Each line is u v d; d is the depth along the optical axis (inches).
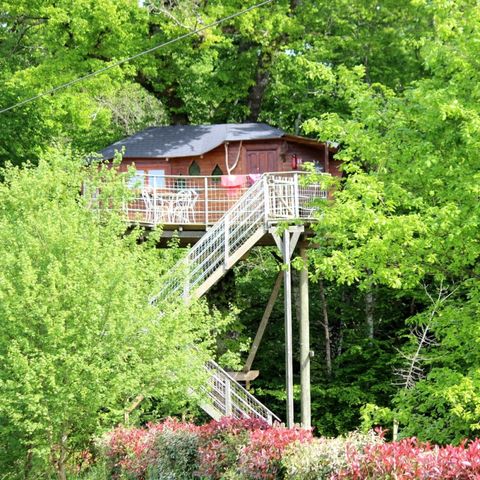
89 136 1654.8
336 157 770.2
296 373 1438.2
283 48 1398.9
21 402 695.7
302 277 1098.1
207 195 1188.5
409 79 1434.5
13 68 1414.9
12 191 823.1
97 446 780.6
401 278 735.1
